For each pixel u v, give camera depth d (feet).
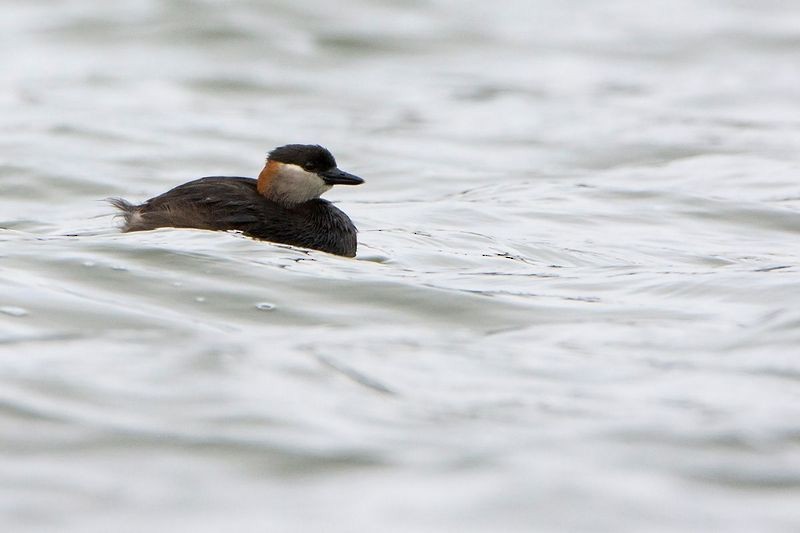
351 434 28.32
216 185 49.34
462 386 31.37
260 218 47.65
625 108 83.05
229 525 24.23
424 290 39.73
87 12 103.50
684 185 63.93
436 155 71.77
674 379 31.91
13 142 68.95
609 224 55.31
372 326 36.35
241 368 32.07
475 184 65.41
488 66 94.27
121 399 29.84
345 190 64.49
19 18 102.32
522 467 26.68
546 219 55.93
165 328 35.09
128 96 82.84
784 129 77.30
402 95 86.33
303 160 49.26
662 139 74.69
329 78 90.33
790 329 35.60
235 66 91.61
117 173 65.00
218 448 27.53
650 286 41.50
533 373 32.37
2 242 43.50
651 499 25.40
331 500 25.29
